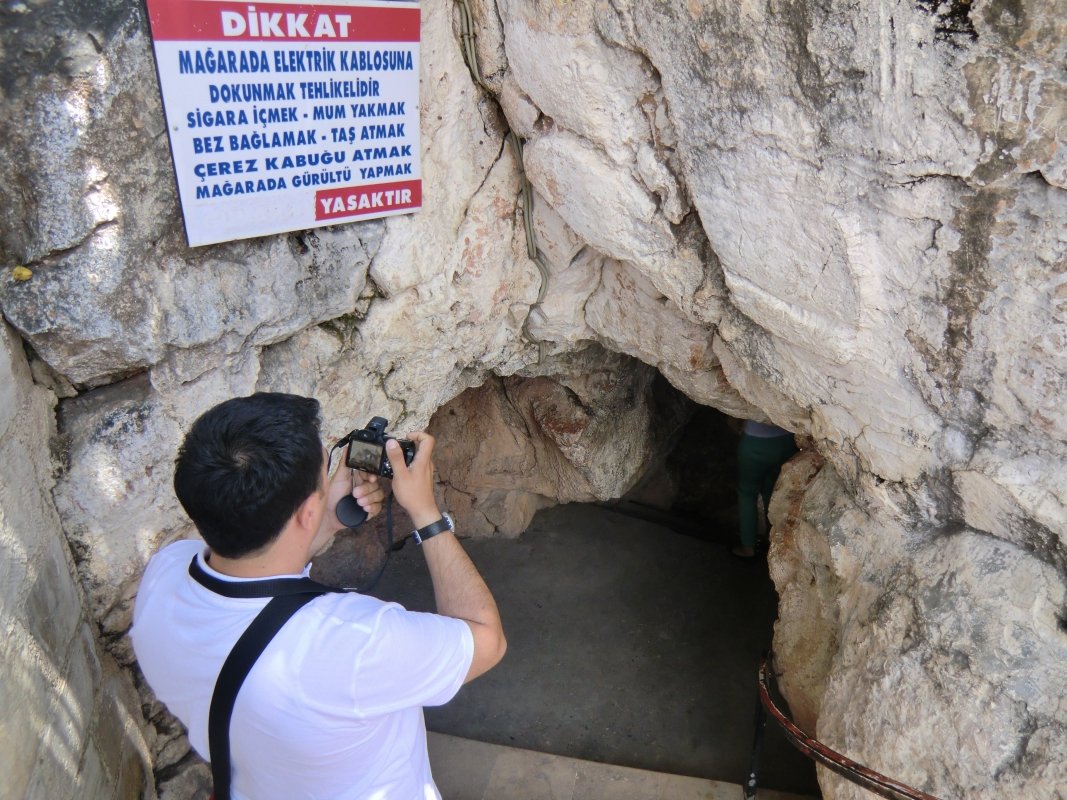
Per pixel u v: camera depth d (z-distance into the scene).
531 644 3.88
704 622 3.99
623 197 1.96
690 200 1.90
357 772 1.15
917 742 1.83
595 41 1.75
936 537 1.99
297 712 1.05
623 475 4.07
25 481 1.50
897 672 1.91
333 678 1.05
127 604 1.90
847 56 1.43
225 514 1.03
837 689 2.10
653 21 1.64
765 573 4.27
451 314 2.36
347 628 1.07
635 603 4.11
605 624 3.99
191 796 2.19
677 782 2.98
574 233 2.31
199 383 1.81
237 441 1.04
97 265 1.55
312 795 1.15
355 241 2.00
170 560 1.24
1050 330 1.48
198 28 1.49
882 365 1.78
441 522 1.34
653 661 3.79
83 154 1.46
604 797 2.96
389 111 1.87
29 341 1.58
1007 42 1.28
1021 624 1.75
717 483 4.76
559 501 4.33
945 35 1.32
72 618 1.67
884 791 1.81
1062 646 1.70
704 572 4.30
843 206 1.59
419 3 1.79
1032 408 1.59
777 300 1.85
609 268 2.46
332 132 1.79
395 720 1.22
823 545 2.35
